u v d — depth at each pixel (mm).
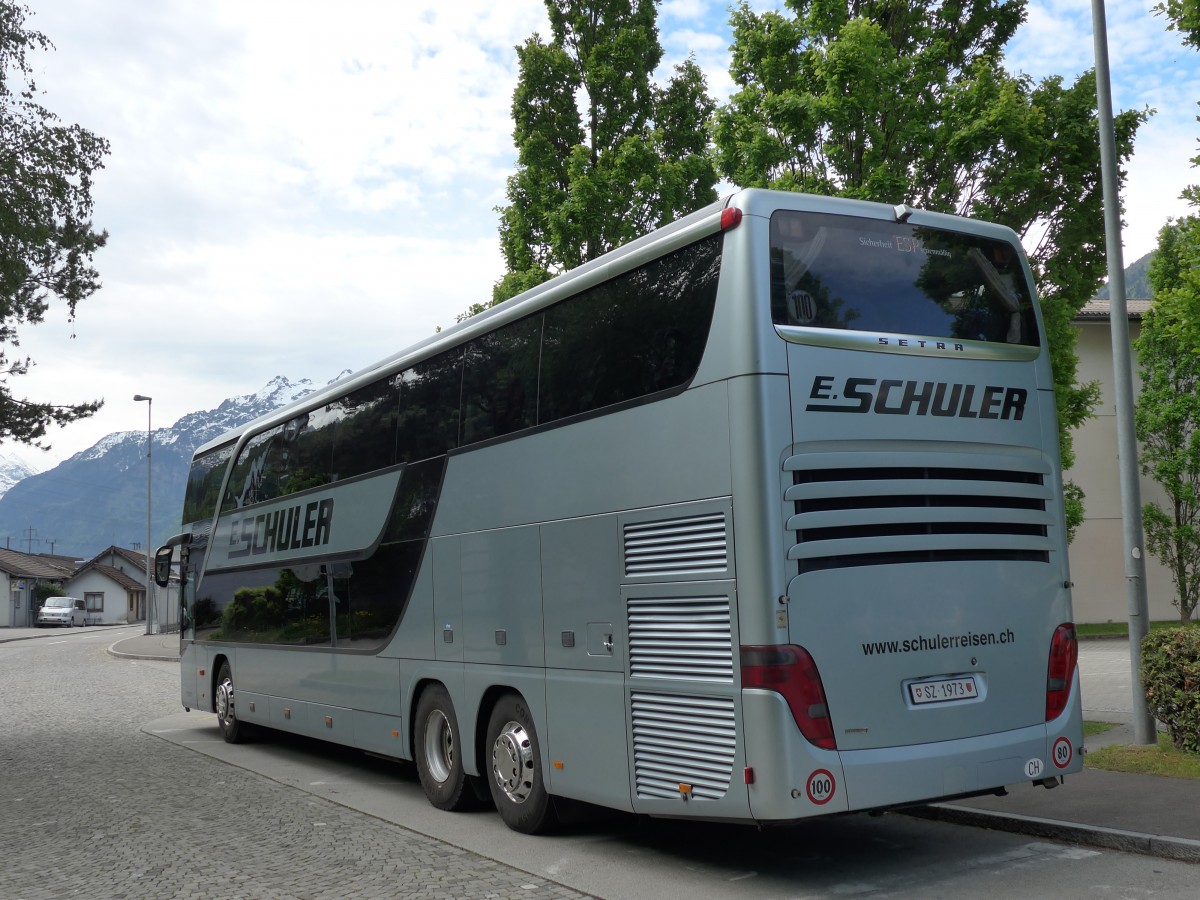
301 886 7043
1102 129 10719
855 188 11672
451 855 7820
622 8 19547
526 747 8422
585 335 7898
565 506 7906
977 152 11508
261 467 14617
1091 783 8789
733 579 6324
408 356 10633
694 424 6688
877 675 6391
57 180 16000
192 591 17141
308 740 15383
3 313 16312
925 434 6820
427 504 9969
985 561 6941
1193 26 10258
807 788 6066
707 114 20500
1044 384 7465
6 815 10000
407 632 10219
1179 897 6027
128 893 7031
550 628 8016
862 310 6770
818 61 11875
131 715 19094
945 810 8250
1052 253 12000
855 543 6410
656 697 6922
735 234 6574
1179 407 25734
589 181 18000
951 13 12391
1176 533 26453
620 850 7824
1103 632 26438
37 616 93250
